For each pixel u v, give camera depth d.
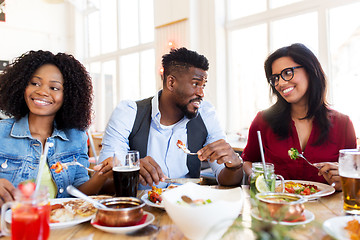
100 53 6.96
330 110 1.68
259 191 1.05
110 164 1.17
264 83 4.05
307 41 3.63
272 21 3.93
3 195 0.97
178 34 4.55
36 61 1.41
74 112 1.50
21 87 1.41
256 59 4.12
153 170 1.16
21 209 0.65
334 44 3.40
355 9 3.21
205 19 4.43
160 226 0.84
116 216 0.78
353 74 3.26
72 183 1.48
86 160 1.57
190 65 1.48
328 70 3.43
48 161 1.42
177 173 1.62
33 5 6.89
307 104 1.67
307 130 1.69
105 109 6.84
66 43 7.38
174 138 1.60
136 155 1.07
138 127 1.60
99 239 0.75
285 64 1.63
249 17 4.12
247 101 4.24
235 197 0.80
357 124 3.22
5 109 1.46
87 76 1.59
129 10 6.15
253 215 0.81
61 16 7.30
